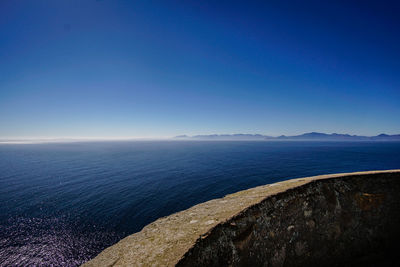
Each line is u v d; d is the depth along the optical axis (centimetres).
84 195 2784
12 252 1555
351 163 5578
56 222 2000
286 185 421
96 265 233
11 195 2817
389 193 449
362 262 395
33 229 1878
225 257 265
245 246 293
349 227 413
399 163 5572
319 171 4356
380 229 430
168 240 265
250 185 3222
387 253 413
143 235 303
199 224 297
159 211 2245
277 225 343
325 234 392
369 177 454
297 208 374
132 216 2123
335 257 392
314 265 373
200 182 3447
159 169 4866
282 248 341
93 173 4431
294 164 5444
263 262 311
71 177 4016
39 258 1488
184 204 2444
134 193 2855
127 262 232
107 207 2352
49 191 3002
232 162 6000
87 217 2098
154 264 218
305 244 371
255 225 316
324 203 404
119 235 1781
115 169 4947
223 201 404
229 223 293
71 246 1627
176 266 212
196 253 240
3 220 2042
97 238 1738
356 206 425
